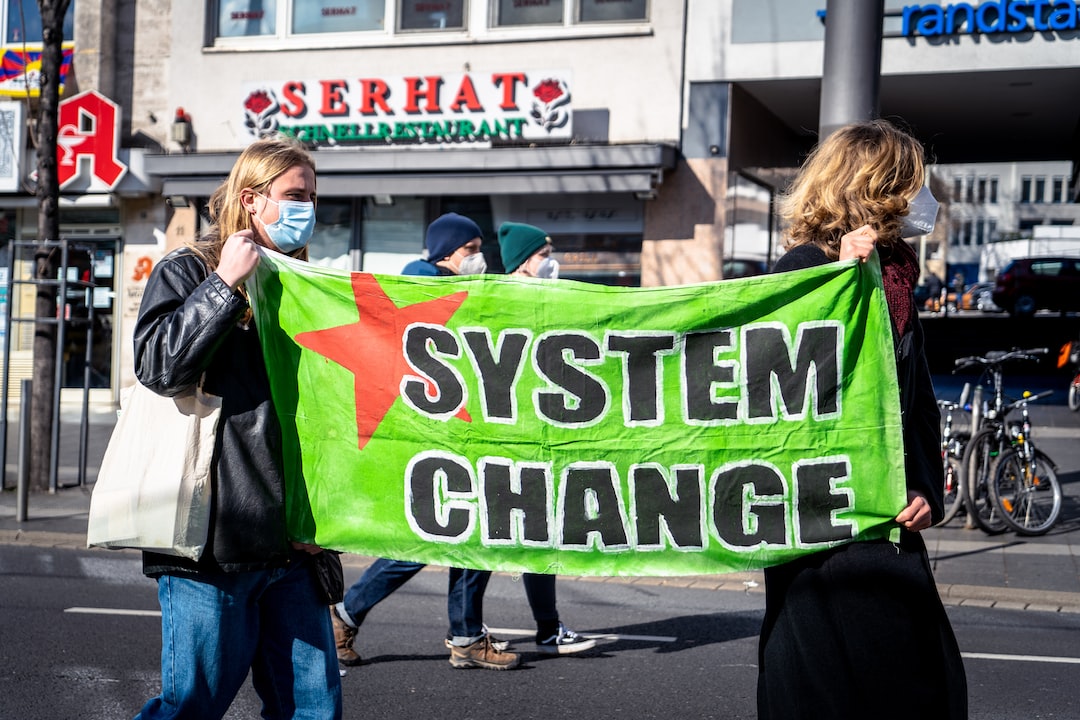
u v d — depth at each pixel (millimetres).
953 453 9500
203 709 2857
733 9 14477
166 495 2799
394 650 5980
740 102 15086
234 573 2850
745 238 15734
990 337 29703
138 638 6066
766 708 2787
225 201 3129
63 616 6570
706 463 3100
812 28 14188
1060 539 9109
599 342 3174
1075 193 23266
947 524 9672
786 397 3037
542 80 14930
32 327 17938
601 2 15117
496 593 7582
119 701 4941
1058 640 6398
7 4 17000
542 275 6410
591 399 3186
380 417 3252
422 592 7582
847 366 2980
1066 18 13352
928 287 49031
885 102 15953
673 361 3135
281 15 16344
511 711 4945
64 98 16984
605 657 5910
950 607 7305
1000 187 90062
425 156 15031
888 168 2836
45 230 11078
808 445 3000
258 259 2848
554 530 3211
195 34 16547
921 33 13797
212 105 16500
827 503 2959
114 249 17219
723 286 3082
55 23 10945
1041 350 9359
